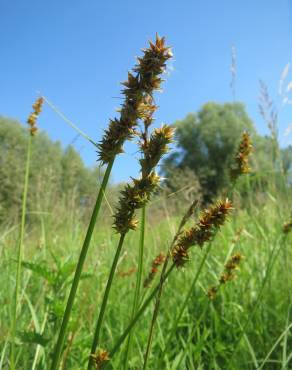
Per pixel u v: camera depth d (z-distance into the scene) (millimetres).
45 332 3117
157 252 5023
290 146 5023
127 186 1457
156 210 6598
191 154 44594
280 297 4094
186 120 47438
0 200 7746
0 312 3406
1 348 2842
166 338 3422
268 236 4969
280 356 3291
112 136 1387
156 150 1425
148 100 1420
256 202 5891
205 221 1605
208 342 3525
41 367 2539
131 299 4188
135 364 3014
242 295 4062
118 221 1461
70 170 8500
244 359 3139
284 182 4773
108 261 5012
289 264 4242
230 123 43750
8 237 5520
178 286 4688
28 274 4043
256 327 3691
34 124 2955
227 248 5113
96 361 1571
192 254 5031
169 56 1357
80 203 7773
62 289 3059
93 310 3639
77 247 4973
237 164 2580
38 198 7051
